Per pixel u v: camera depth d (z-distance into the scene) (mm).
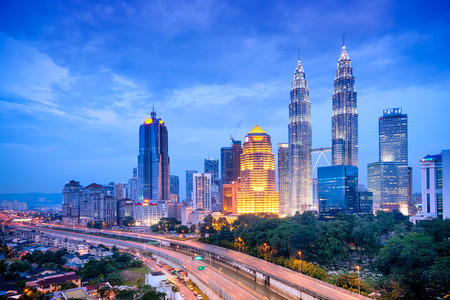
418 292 145250
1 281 190500
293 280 172125
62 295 159500
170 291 165375
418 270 145750
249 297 156250
